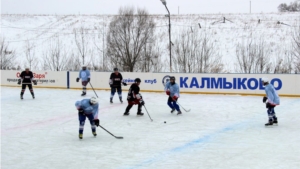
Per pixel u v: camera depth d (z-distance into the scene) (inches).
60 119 518.6
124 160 319.0
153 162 311.6
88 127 463.8
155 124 475.8
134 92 527.5
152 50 1278.3
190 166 299.4
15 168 302.5
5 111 587.5
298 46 1197.1
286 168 290.4
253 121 491.5
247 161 311.0
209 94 773.9
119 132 431.2
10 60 1395.2
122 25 1256.8
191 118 515.8
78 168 299.1
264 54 1216.2
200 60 1155.9
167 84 543.8
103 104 648.4
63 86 898.7
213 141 383.9
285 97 722.8
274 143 372.5
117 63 1244.5
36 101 695.1
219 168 293.0
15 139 402.6
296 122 482.0
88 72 759.7
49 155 338.3
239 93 753.6
